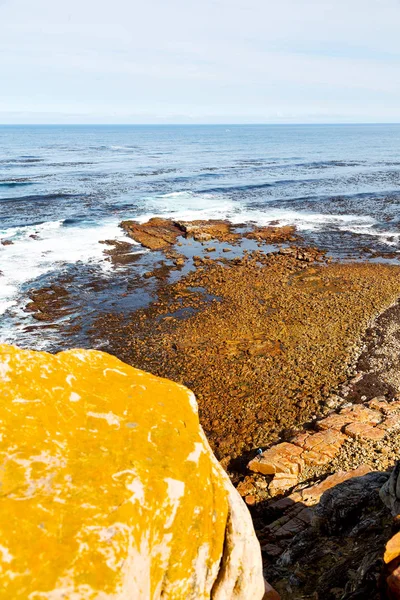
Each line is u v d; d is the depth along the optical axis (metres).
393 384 23.23
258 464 17.47
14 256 44.09
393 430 19.02
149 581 4.19
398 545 6.36
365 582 7.66
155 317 31.77
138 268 41.75
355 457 17.52
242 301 33.97
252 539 5.14
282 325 29.94
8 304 33.72
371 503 11.59
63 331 29.86
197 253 46.53
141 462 4.57
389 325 29.50
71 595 3.52
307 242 50.38
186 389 5.88
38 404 4.65
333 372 24.58
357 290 35.72
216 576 4.82
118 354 26.95
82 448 4.53
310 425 20.50
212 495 4.91
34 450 4.30
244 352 26.77
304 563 10.14
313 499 14.84
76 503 4.01
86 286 37.34
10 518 3.75
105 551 3.79
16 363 4.84
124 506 4.10
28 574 3.52
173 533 4.45
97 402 5.05
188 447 4.95
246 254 45.34
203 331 29.44
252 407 22.05
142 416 5.10
